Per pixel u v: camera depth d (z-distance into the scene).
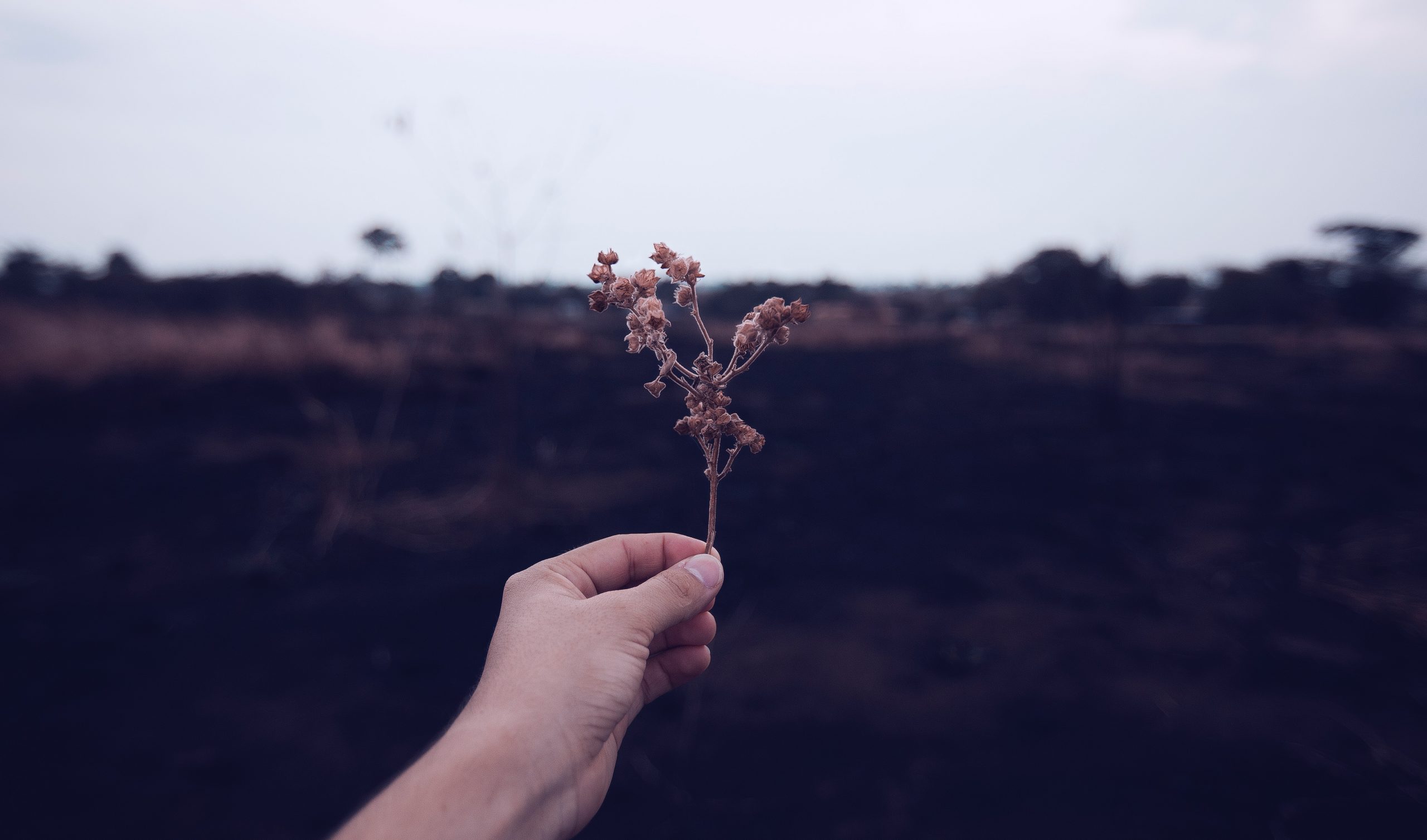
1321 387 13.59
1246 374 15.09
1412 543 5.27
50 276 15.27
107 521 6.21
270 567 5.20
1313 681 3.54
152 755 3.04
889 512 6.43
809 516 6.32
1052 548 5.49
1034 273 17.48
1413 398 12.16
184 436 9.39
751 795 2.75
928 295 24.25
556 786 0.76
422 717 3.33
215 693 3.54
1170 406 11.98
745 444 0.86
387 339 14.65
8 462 8.14
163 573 5.12
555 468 8.05
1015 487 7.21
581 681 0.82
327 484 7.06
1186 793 2.72
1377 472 7.54
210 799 2.78
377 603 4.63
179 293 16.53
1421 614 4.16
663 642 1.05
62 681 3.64
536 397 12.77
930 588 4.74
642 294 0.84
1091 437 9.63
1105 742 3.05
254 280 16.91
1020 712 3.28
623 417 11.04
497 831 0.68
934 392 13.64
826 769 2.90
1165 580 4.84
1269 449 8.78
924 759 2.95
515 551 5.55
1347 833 2.51
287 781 2.88
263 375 12.70
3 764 2.97
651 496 6.97
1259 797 2.70
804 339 20.27
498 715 0.76
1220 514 6.23
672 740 3.10
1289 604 4.42
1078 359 16.27
